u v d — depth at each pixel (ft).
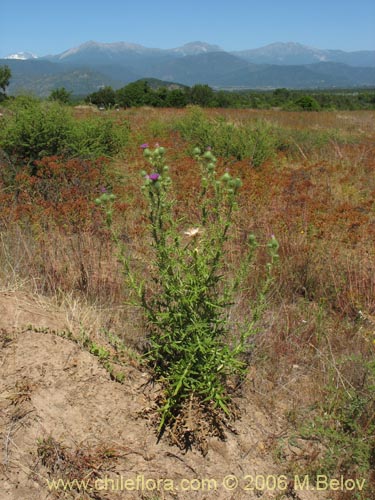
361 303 15.14
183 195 21.07
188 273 9.99
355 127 68.64
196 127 41.55
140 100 112.37
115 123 40.32
